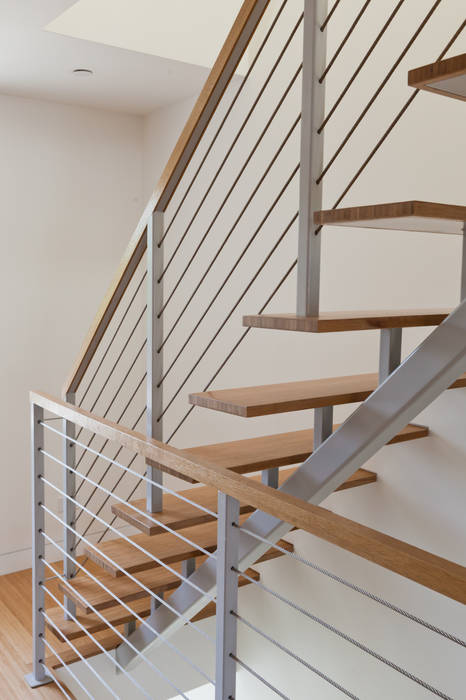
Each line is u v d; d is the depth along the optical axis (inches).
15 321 154.9
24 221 154.1
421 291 97.8
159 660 122.7
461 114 90.5
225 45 69.7
